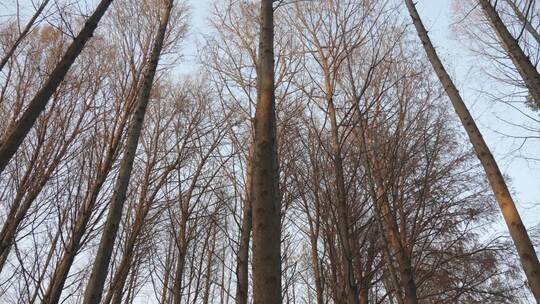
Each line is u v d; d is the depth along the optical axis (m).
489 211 7.18
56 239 5.00
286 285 4.93
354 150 4.91
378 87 4.98
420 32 5.23
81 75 6.55
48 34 6.90
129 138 4.80
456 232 6.24
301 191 4.64
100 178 5.73
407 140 4.90
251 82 5.96
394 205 4.43
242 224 5.13
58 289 4.69
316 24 5.68
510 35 5.60
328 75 5.20
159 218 6.99
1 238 5.01
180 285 5.48
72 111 6.21
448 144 6.40
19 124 3.32
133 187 7.12
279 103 5.32
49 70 6.56
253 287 2.23
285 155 4.95
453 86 4.70
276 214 2.50
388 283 5.40
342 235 3.94
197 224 6.34
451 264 6.59
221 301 8.80
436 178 5.95
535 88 5.24
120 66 7.07
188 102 7.60
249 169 5.55
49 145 5.81
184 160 6.95
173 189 6.39
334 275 3.95
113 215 4.20
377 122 4.87
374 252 4.58
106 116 6.46
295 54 5.74
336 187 4.23
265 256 2.30
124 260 6.07
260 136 2.78
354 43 5.12
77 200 5.32
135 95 6.83
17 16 5.23
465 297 7.01
